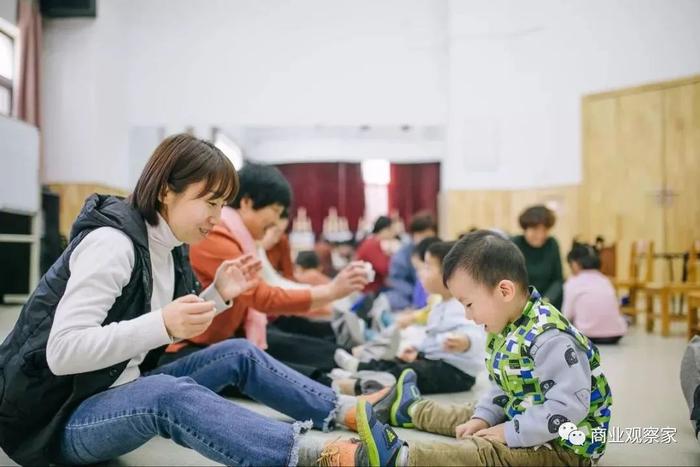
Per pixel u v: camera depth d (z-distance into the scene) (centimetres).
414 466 96
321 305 169
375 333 253
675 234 296
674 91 300
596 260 279
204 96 476
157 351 113
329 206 897
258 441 88
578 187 404
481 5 470
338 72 489
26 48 437
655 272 294
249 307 178
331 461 94
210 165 96
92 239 91
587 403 98
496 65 467
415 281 377
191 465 107
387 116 492
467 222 483
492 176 477
